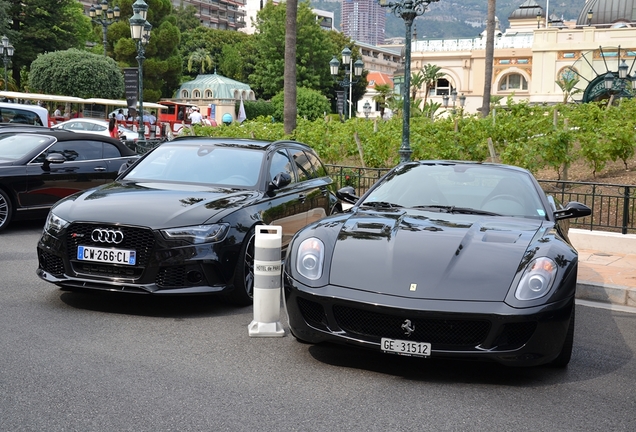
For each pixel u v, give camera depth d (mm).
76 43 62312
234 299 5988
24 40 59156
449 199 5602
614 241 9227
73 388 3863
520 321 4082
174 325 5316
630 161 17250
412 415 3666
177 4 124938
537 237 4754
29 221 11086
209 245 5637
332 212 8188
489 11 29234
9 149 10266
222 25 143250
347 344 4324
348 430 3420
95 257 5574
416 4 11797
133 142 19969
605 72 59406
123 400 3713
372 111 88500
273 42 80625
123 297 6176
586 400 4020
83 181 10445
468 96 69250
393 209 5469
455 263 4371
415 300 4145
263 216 6289
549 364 4629
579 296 6996
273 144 7492
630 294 6762
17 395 3723
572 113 19703
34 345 4633
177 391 3885
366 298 4211
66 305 5785
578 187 13656
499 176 5871
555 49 62188
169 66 66562
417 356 4180
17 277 6816
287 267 4660
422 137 15539
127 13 64625
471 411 3766
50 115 41406
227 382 4070
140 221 5551
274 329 5129
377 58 151250
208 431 3344
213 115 72875
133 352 4582
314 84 76625
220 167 6965
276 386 4039
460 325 4156
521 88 67688
